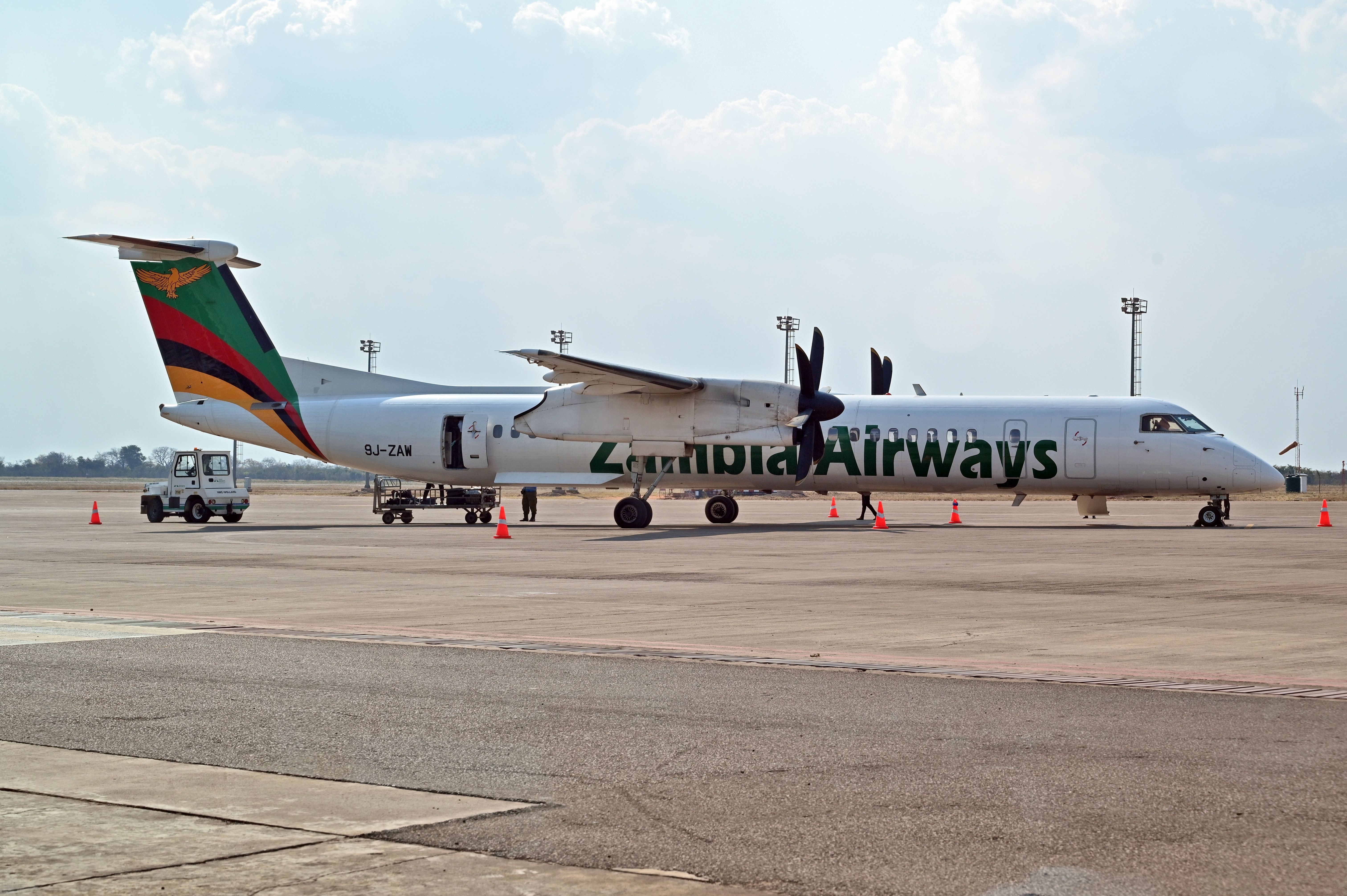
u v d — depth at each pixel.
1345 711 8.77
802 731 8.16
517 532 34.06
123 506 62.03
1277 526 37.34
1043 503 72.94
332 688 9.80
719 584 18.70
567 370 31.72
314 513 53.53
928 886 5.18
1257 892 5.08
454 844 5.75
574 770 7.14
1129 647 12.06
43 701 9.23
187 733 8.13
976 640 12.56
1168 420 33.94
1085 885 5.18
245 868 5.38
